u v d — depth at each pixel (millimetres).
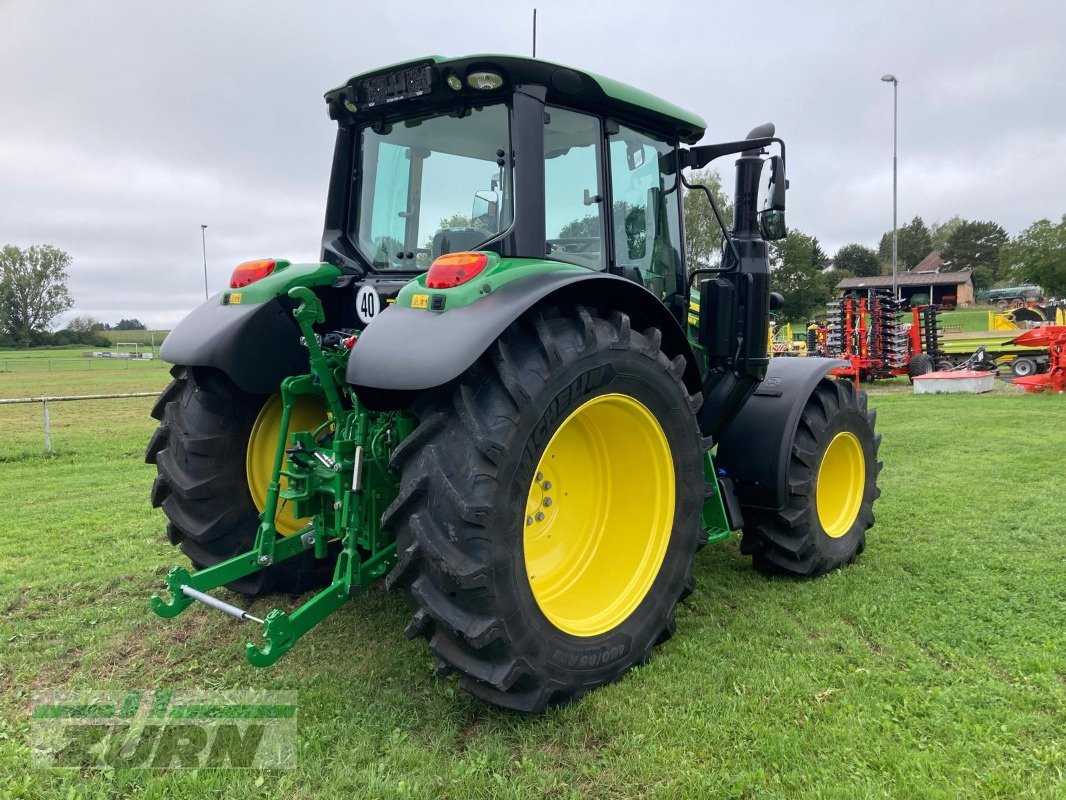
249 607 3693
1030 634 3195
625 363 2791
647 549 3066
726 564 4297
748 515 4023
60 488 6758
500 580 2410
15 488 6770
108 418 13547
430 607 2396
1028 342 16781
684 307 4008
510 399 2475
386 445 2908
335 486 2836
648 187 3730
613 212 3428
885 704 2656
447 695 2777
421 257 3355
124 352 61844
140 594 3918
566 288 2715
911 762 2316
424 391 2566
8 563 4438
